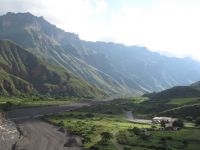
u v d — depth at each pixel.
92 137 129.62
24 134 137.75
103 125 164.38
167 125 180.38
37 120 183.88
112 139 128.62
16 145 114.06
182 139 129.00
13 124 163.75
